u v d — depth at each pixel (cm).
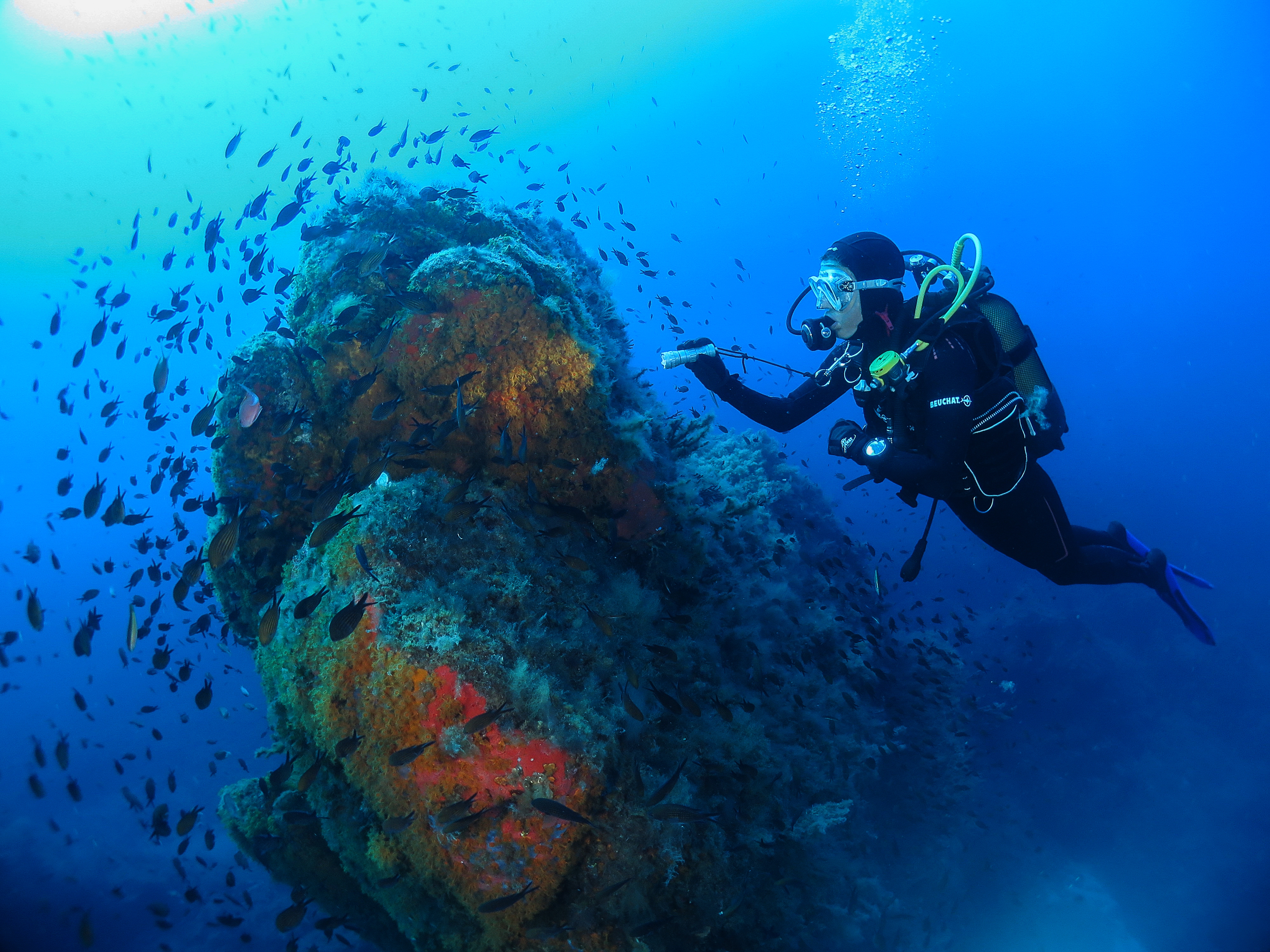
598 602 365
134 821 1236
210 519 430
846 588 765
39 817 1263
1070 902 774
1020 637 1284
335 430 419
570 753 286
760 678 456
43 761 462
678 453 529
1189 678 1191
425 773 292
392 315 407
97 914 1008
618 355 472
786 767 424
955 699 769
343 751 300
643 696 353
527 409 386
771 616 520
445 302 384
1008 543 288
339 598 320
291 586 364
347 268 428
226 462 418
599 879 290
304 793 387
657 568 421
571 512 342
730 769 368
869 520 1911
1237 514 1820
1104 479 2244
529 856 286
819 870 419
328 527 303
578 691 319
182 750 1482
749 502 462
